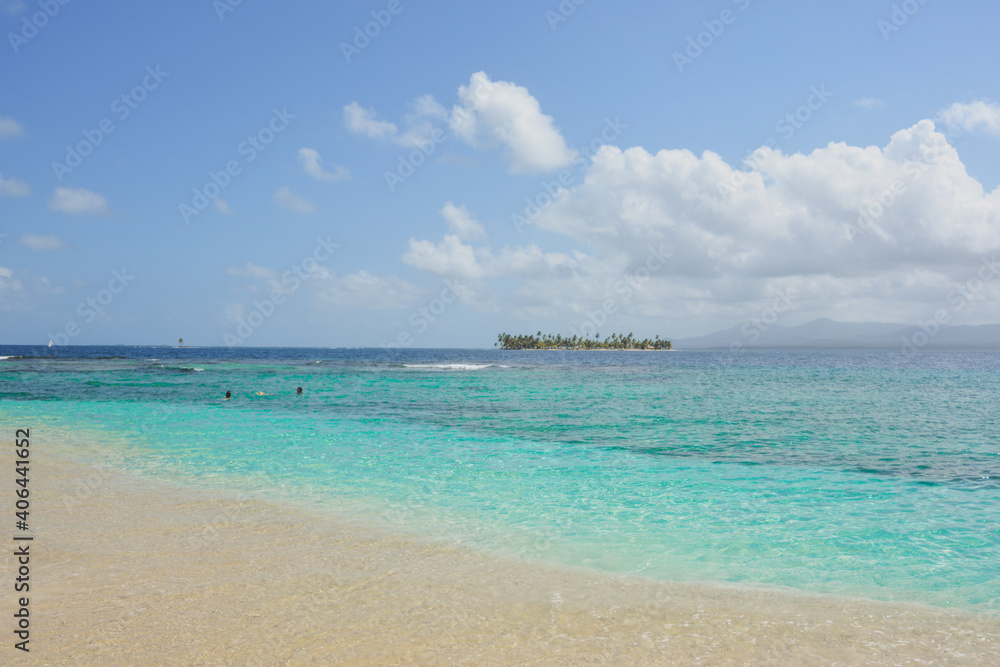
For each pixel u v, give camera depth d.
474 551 7.04
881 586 6.10
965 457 14.38
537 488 10.70
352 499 9.58
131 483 10.39
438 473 11.91
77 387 34.84
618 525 8.34
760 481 11.52
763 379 50.75
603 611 5.36
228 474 11.34
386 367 69.94
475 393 33.62
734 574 6.41
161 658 4.32
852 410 25.41
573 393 34.16
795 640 4.83
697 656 4.52
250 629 4.82
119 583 5.79
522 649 4.58
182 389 34.16
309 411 23.72
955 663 4.47
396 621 5.04
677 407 26.38
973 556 7.11
